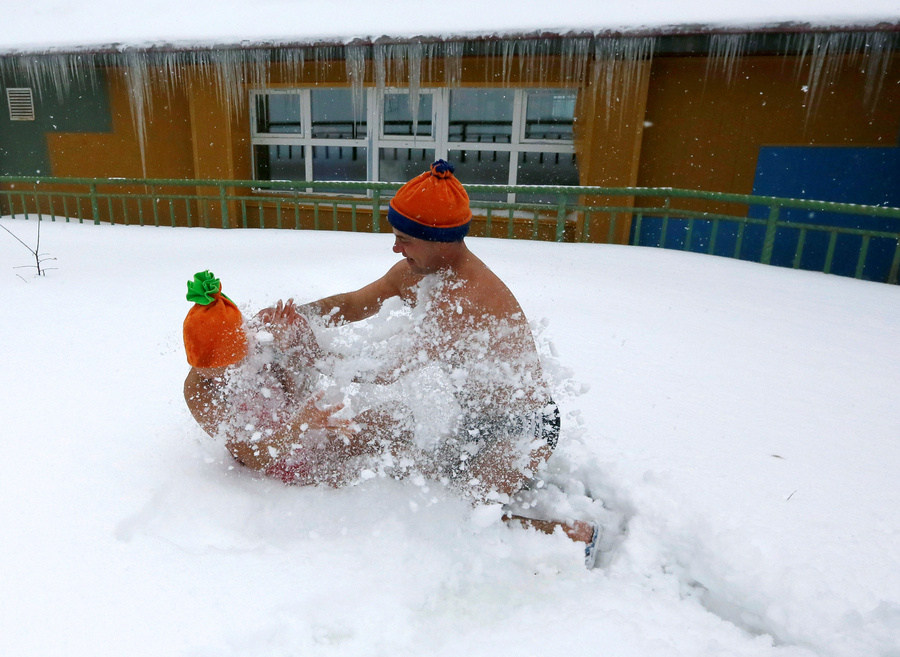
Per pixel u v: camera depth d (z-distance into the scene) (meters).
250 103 9.86
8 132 10.66
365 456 2.07
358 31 8.33
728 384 3.13
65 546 1.61
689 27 7.14
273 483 2.05
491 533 1.87
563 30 7.59
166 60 8.95
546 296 4.87
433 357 1.92
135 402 2.57
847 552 1.77
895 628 1.50
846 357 3.66
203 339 1.78
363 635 1.45
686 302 4.88
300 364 2.05
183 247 7.25
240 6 9.57
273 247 7.23
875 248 7.85
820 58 7.09
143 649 1.32
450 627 1.52
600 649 1.44
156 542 1.67
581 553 1.81
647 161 8.49
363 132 9.73
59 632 1.34
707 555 1.77
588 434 2.49
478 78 8.69
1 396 2.56
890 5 6.83
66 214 9.78
